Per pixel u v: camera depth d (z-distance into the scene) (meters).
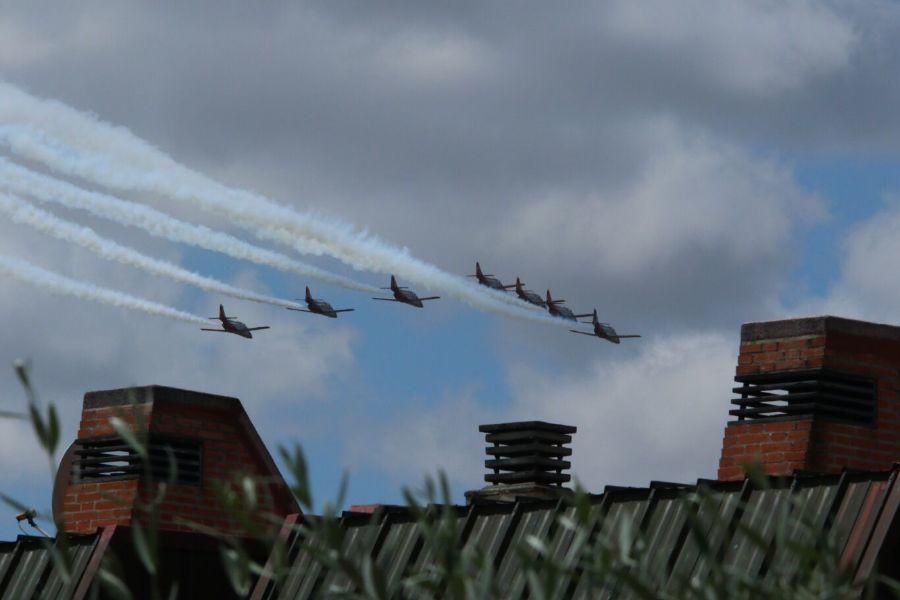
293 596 67.38
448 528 29.34
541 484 100.56
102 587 73.56
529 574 29.97
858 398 92.12
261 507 119.69
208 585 78.19
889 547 53.62
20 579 76.19
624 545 29.95
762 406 93.69
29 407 28.25
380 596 29.33
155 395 117.44
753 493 58.16
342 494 29.09
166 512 115.19
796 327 92.94
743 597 29.30
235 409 121.81
